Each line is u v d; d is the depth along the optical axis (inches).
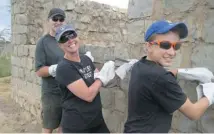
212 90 87.2
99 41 304.7
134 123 83.3
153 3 138.9
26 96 282.4
